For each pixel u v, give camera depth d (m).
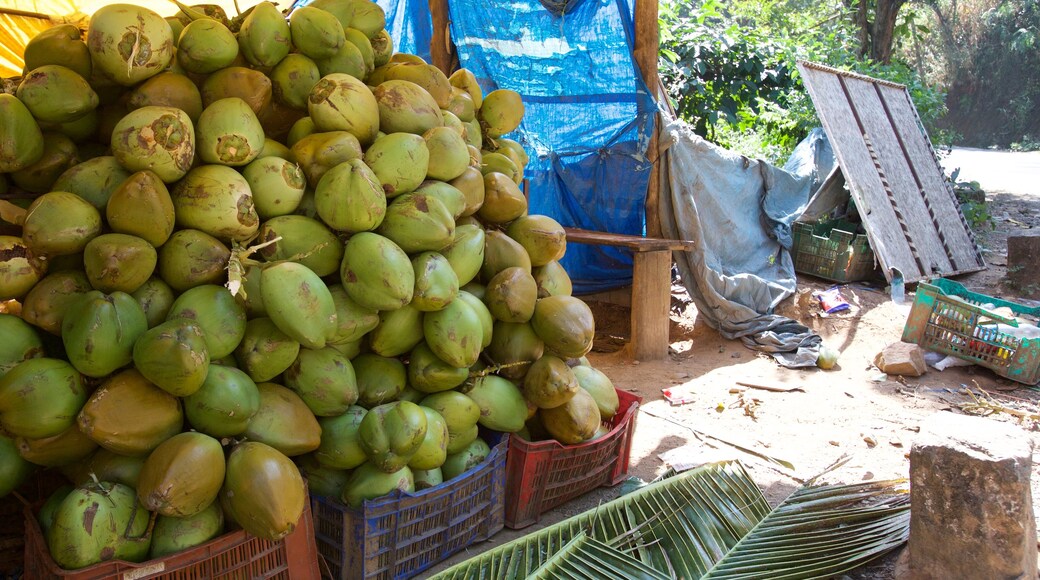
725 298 6.42
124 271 2.41
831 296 7.02
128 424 2.28
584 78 5.99
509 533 3.38
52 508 2.44
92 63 2.78
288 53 3.23
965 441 2.76
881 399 5.18
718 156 6.56
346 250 2.82
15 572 2.82
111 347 2.30
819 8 23.80
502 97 4.12
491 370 3.24
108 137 2.92
